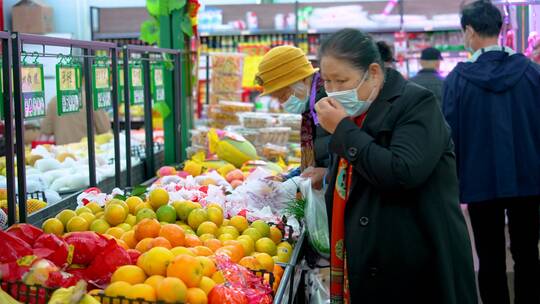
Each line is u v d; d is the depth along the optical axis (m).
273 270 2.41
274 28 9.24
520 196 3.61
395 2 9.12
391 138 2.03
